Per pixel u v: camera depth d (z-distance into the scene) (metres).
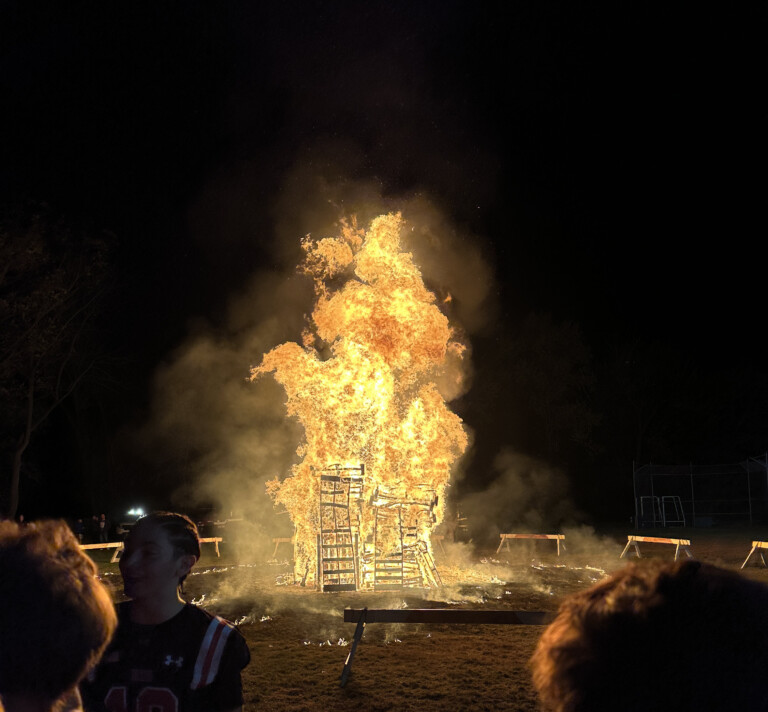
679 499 38.25
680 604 1.17
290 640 11.62
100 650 1.65
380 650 10.77
